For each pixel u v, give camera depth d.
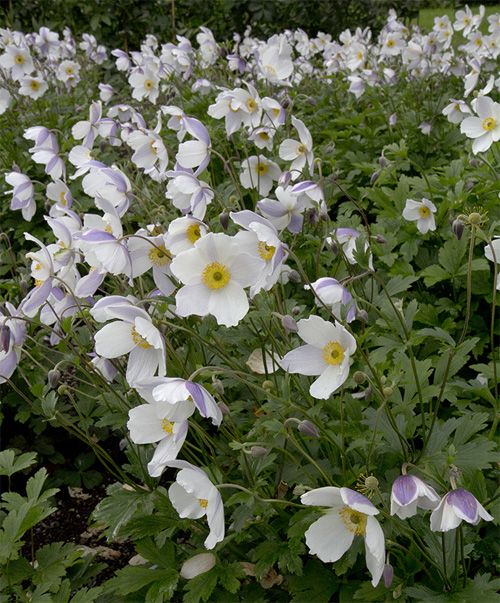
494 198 4.26
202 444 2.91
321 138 6.31
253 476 2.64
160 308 2.63
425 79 7.08
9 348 2.85
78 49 10.10
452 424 2.71
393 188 5.35
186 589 2.62
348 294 2.67
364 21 12.49
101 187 3.27
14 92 7.35
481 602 2.32
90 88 8.40
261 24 12.27
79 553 2.78
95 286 2.79
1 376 2.91
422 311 3.77
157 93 6.25
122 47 12.11
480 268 3.69
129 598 2.74
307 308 3.75
